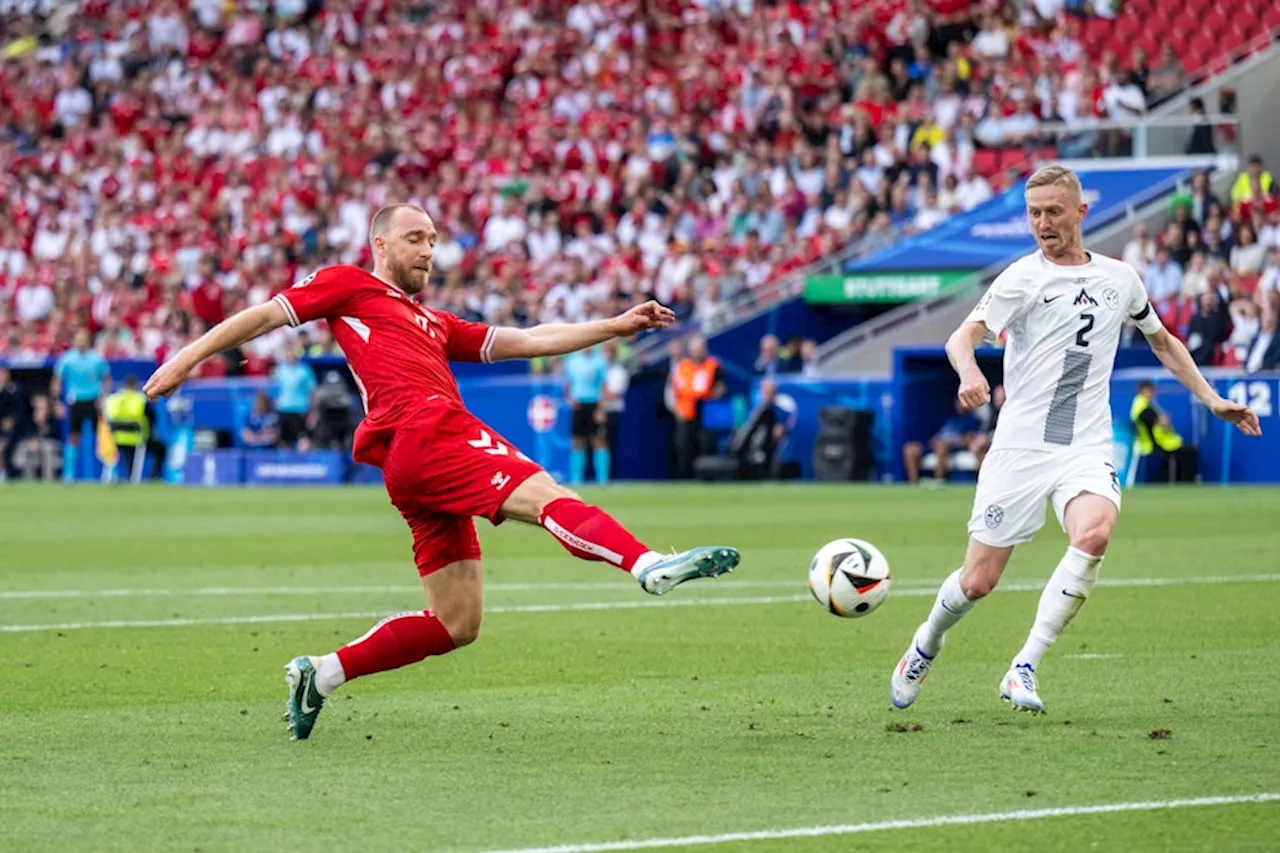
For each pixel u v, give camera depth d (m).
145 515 67.62
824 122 106.38
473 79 122.25
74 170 126.94
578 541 19.88
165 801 18.44
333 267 21.77
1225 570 42.16
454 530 21.73
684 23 120.69
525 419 91.50
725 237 100.38
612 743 21.64
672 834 16.78
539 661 28.89
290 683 21.66
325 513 68.75
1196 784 18.88
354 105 124.12
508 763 20.42
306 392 95.88
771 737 21.94
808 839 16.55
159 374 20.50
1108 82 99.62
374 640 21.73
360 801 18.39
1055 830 16.84
